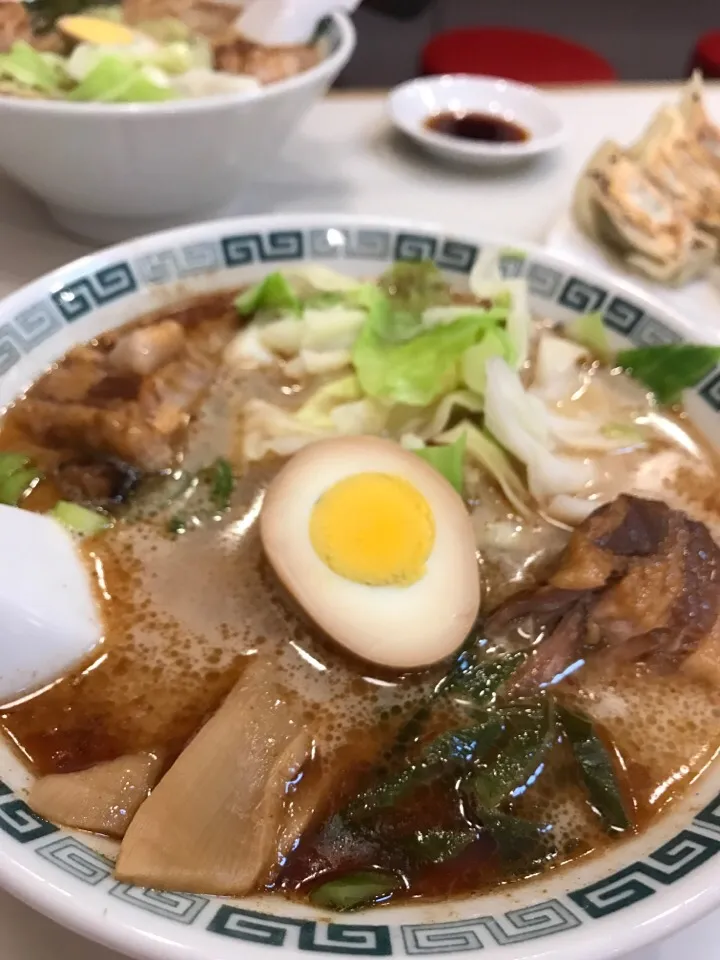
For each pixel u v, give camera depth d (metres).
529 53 0.61
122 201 0.30
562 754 0.19
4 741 0.18
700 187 0.37
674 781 0.18
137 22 0.36
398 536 0.22
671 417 0.27
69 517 0.22
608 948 0.14
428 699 0.20
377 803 0.18
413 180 0.40
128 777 0.17
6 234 0.33
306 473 0.22
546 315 0.30
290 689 0.20
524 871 0.17
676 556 0.21
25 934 0.16
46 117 0.25
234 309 0.29
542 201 0.39
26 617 0.18
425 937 0.14
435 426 0.26
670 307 0.28
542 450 0.25
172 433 0.24
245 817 0.17
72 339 0.26
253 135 0.29
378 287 0.29
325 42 0.35
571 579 0.21
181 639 0.20
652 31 0.88
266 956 0.13
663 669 0.20
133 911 0.14
